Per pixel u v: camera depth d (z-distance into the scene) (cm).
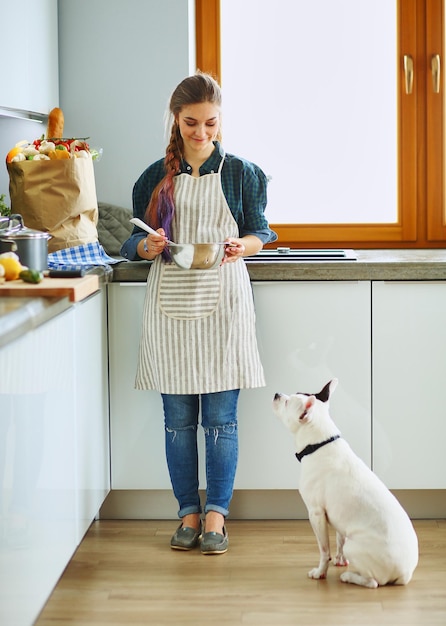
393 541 268
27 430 219
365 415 321
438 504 335
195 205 297
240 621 254
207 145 296
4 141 337
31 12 323
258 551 306
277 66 381
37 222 307
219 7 378
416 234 384
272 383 321
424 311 317
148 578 284
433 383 320
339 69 380
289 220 387
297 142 384
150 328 303
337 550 292
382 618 254
